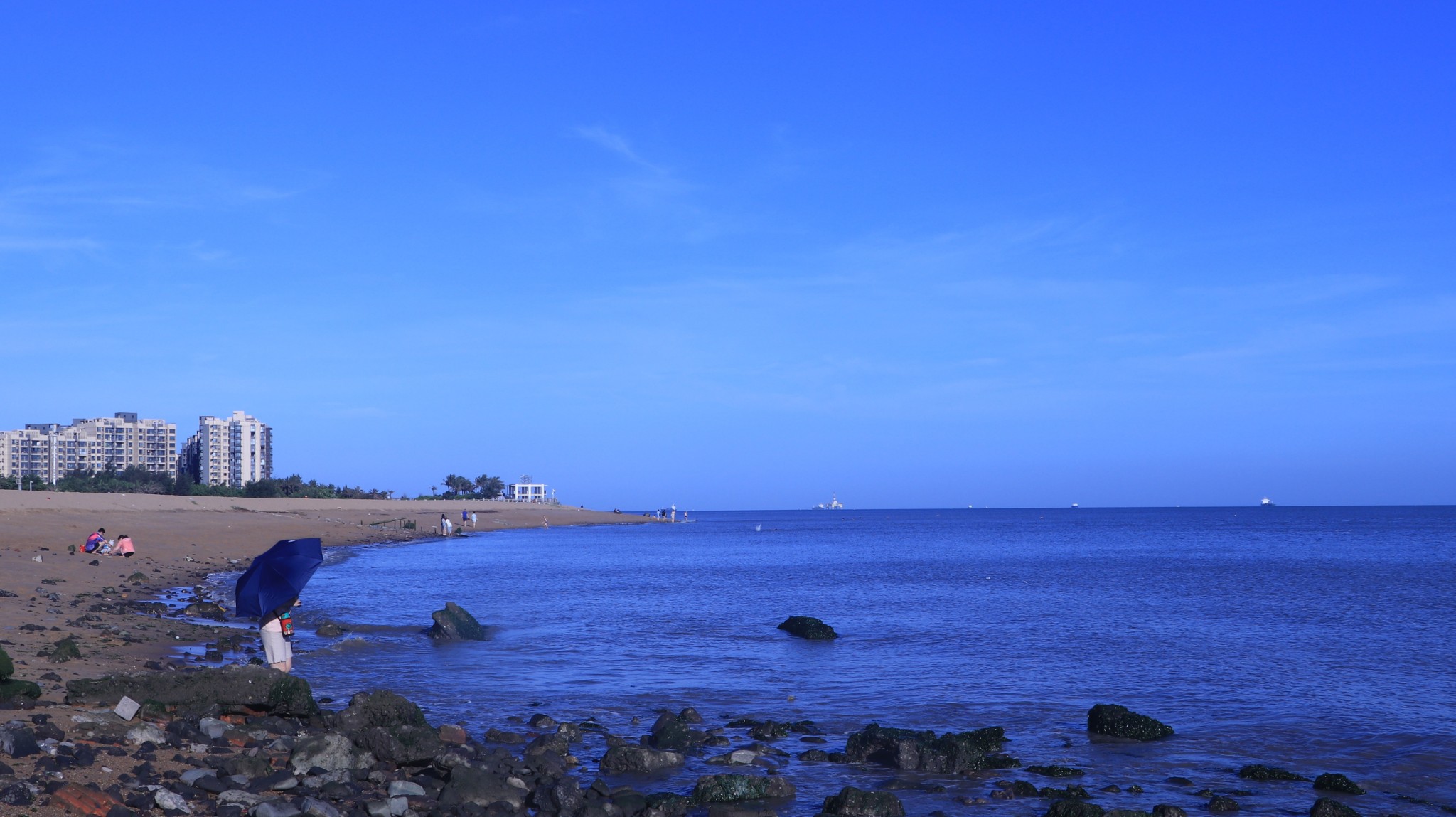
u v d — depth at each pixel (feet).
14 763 32.12
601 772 43.62
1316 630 97.50
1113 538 411.75
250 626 87.30
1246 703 61.52
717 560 230.07
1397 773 45.80
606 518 629.51
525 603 120.06
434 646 80.89
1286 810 39.93
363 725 43.86
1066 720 56.34
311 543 54.85
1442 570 194.18
